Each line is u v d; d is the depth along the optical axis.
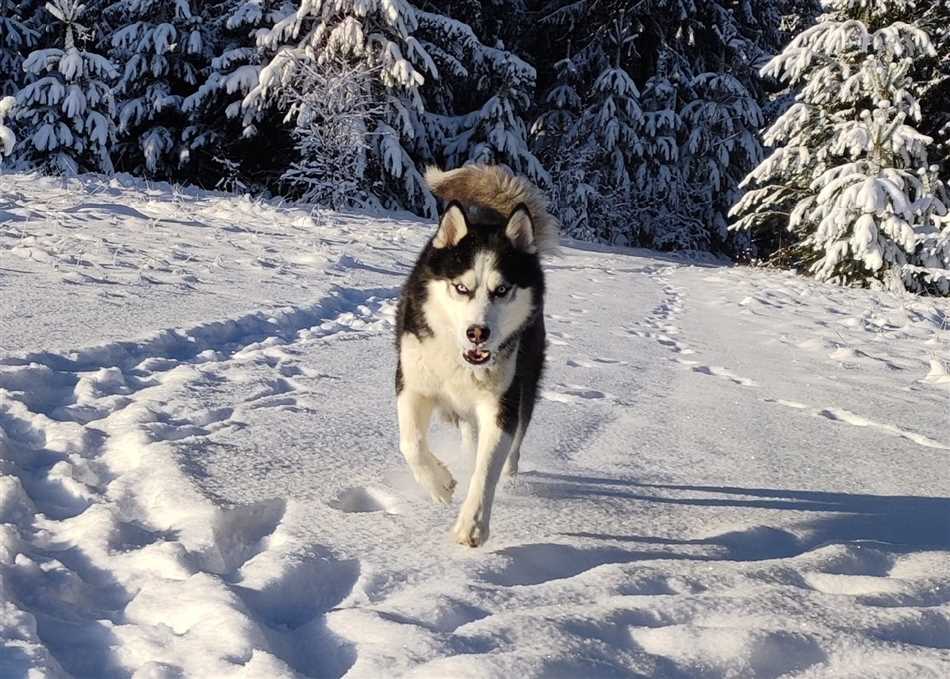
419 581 3.19
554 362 7.91
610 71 28.14
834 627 2.88
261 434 4.73
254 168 25.84
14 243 9.79
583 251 20.73
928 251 18.09
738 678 2.61
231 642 2.54
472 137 25.56
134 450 4.28
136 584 2.99
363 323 8.65
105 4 24.86
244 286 9.41
